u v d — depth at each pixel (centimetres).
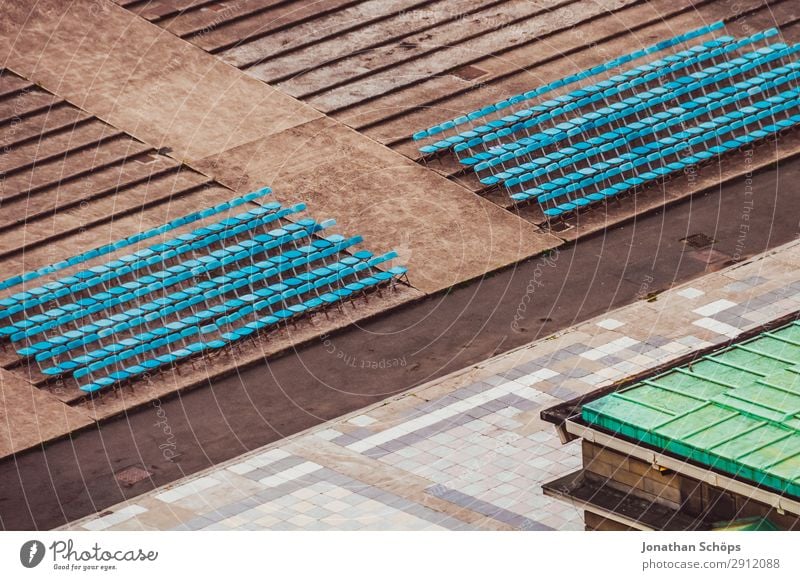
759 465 4825
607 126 8344
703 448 4919
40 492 6284
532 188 7925
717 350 5519
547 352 6925
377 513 6062
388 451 6425
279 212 7819
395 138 8294
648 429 5041
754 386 5222
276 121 8400
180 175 8069
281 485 6262
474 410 6619
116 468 6406
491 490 6159
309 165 8125
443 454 6384
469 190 7988
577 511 5981
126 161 8144
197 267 7481
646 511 5069
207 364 6988
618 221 7738
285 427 6600
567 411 5294
